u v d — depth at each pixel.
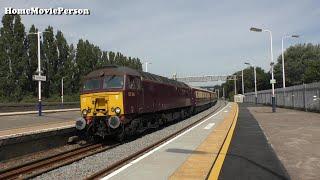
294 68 113.12
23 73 62.66
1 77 60.97
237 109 56.47
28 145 18.70
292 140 19.62
